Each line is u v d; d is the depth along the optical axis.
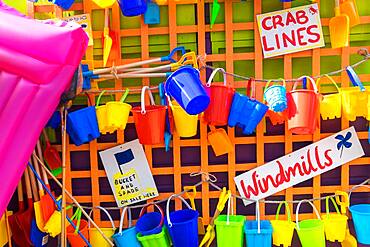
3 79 1.02
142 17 1.50
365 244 1.48
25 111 1.03
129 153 1.54
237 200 1.57
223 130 1.50
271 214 1.57
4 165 1.03
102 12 1.51
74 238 1.48
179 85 1.27
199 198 1.56
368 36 1.49
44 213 1.43
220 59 1.50
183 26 1.50
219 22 1.50
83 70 1.46
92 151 1.55
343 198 1.54
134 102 1.54
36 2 1.47
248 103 1.39
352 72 1.40
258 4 1.48
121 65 1.50
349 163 1.53
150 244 1.44
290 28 1.47
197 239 1.45
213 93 1.37
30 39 1.01
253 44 1.50
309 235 1.44
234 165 1.54
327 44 1.50
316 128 1.47
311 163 1.52
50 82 1.03
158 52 1.54
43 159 1.52
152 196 1.55
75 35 1.03
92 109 1.42
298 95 1.36
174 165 1.55
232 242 1.45
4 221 1.46
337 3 1.44
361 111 1.39
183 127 1.41
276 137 1.53
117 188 1.54
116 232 1.53
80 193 1.58
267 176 1.53
